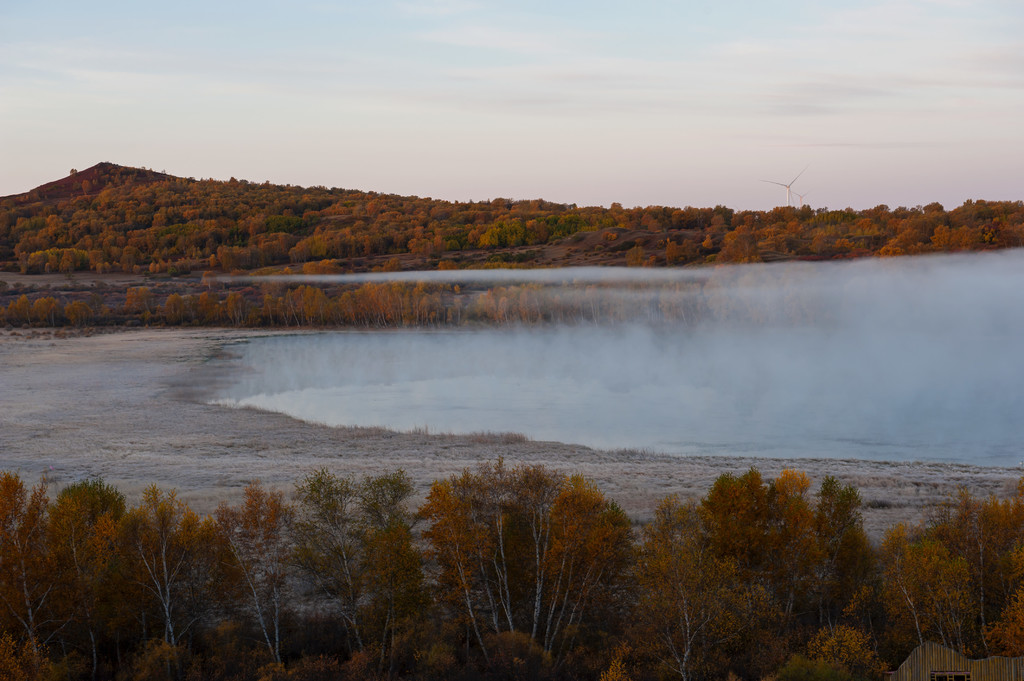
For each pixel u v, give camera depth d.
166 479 43.56
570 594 28.27
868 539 32.66
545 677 24.64
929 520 32.88
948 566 25.59
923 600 25.83
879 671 24.14
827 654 24.34
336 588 28.39
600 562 27.69
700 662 24.98
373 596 28.14
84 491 29.55
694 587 25.59
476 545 27.42
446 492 27.84
